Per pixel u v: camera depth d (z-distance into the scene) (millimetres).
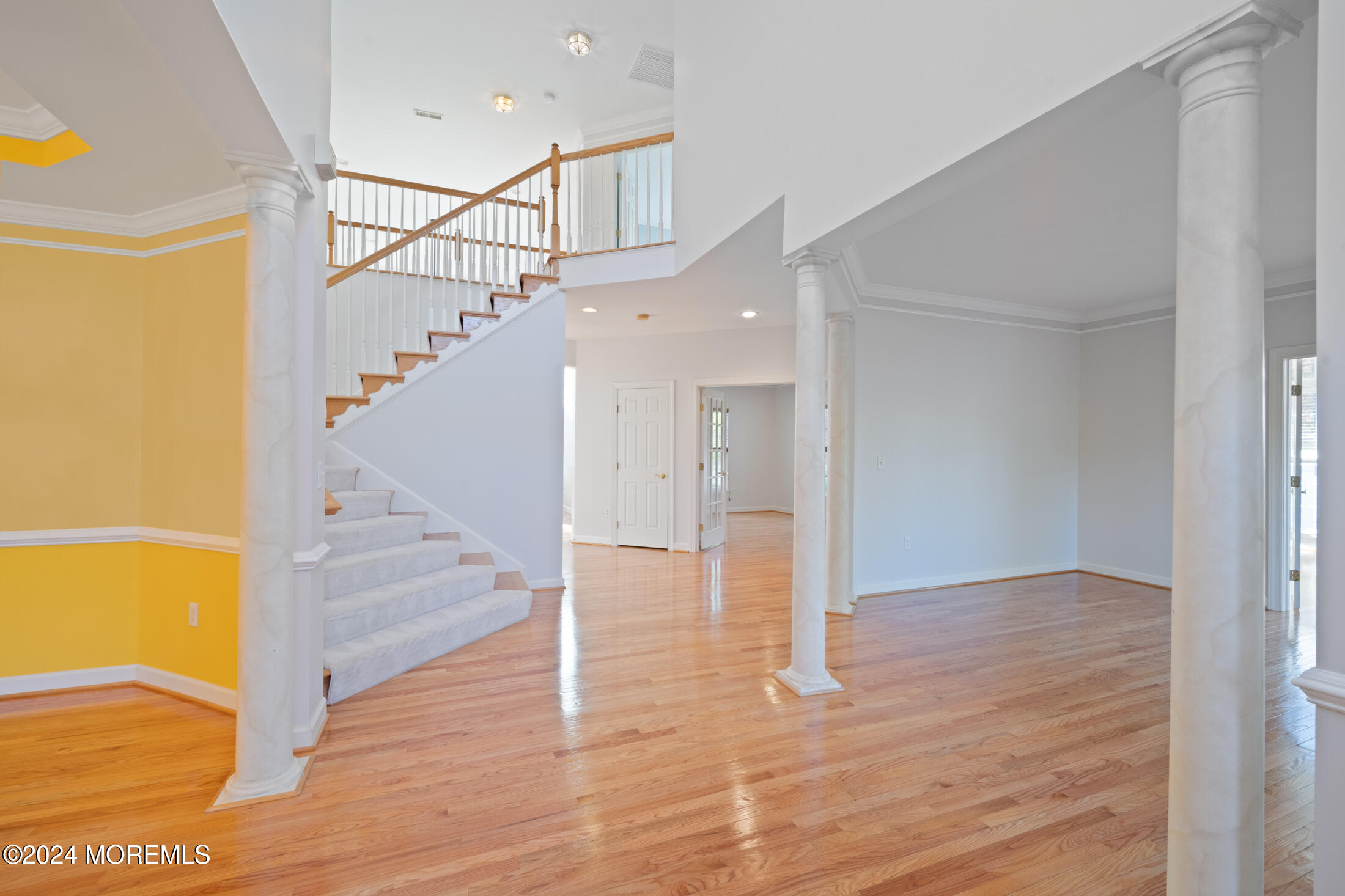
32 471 3172
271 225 2324
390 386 5086
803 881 1897
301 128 2410
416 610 3984
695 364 7484
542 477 5539
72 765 2539
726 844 2068
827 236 3012
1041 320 6355
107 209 3166
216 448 3014
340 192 8078
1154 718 3055
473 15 5371
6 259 3133
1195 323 1543
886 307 5602
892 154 2541
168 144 2531
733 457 11820
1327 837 1206
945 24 2283
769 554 7418
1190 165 1561
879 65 2615
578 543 8047
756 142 3582
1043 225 3787
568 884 1874
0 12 1744
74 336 3225
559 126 7195
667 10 5305
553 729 2893
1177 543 1590
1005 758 2645
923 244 4188
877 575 5648
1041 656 3971
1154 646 4172
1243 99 1488
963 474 6020
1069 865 1979
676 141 4801
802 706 3164
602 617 4746
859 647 4145
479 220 7188
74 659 3254
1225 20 1440
